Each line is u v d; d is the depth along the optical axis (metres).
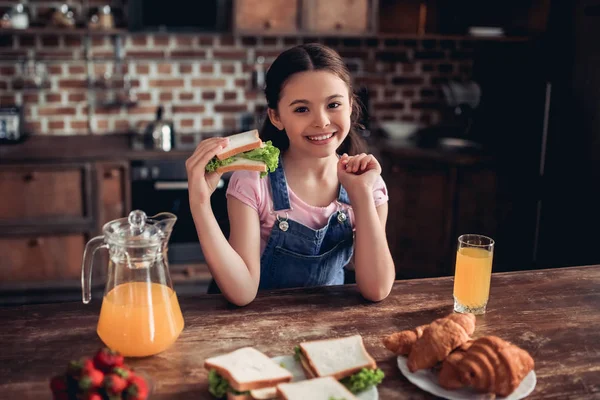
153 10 3.21
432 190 3.31
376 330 1.21
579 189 3.02
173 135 3.25
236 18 3.22
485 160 3.22
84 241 3.09
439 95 3.85
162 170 3.07
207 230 1.29
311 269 1.56
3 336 1.17
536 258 3.27
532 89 3.21
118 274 1.09
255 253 1.42
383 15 3.69
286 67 1.40
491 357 0.98
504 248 3.34
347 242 1.57
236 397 0.95
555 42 3.16
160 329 1.08
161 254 1.10
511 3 3.52
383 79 3.79
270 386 0.96
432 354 1.03
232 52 3.56
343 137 1.43
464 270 1.28
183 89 3.55
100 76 3.43
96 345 1.15
